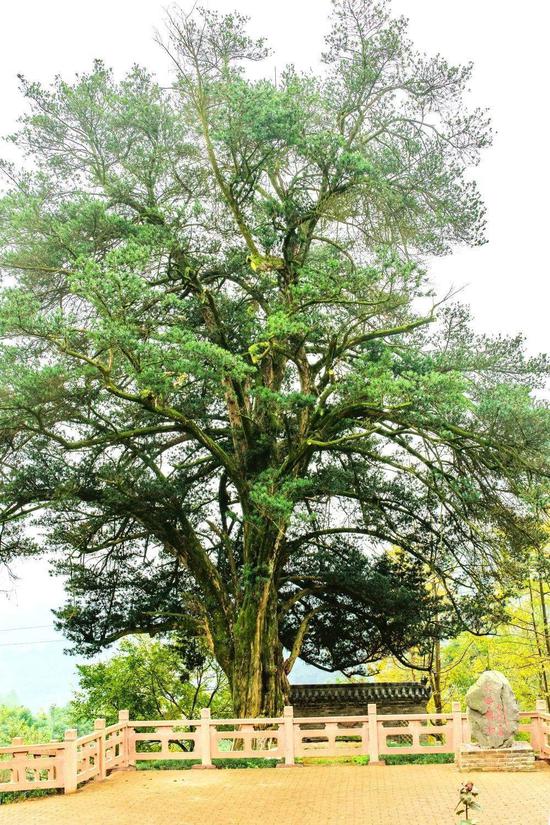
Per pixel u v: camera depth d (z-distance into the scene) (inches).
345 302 1000.2
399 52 1124.5
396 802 682.2
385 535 1230.3
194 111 1154.7
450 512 1071.6
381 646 1311.5
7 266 1032.2
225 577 1244.5
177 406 1112.8
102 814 673.6
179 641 1295.5
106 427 1065.5
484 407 967.0
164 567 1266.0
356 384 995.9
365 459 1236.5
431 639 1272.1
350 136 1151.6
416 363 1040.2
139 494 1107.3
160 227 1073.5
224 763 884.0
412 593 1191.6
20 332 903.7
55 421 982.4
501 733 801.6
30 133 1138.7
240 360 954.7
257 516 1044.5
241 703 1073.5
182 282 1135.6
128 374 954.7
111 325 890.1
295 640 1216.2
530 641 1464.1
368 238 1178.0
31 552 1154.0
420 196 1130.0
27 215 1002.1
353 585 1194.6
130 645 1486.2
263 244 1070.4
